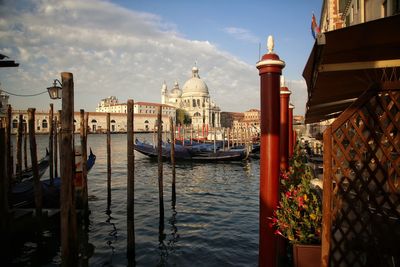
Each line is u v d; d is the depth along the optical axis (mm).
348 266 2975
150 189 15703
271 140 3496
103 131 95562
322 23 24359
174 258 7309
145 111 119375
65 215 4883
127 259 7324
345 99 5020
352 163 2785
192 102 121625
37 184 8664
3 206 7062
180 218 10570
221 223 9930
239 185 17062
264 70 3498
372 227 2924
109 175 12148
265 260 3537
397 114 2645
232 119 137125
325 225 2816
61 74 4961
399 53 2799
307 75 3344
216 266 6844
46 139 67125
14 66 9500
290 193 4832
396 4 6730
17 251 7852
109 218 10531
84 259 7332
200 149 28438
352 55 2816
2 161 6883
